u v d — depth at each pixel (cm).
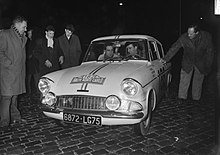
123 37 461
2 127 414
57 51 529
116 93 314
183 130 390
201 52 511
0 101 418
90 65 421
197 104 554
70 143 347
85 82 336
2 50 383
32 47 618
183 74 548
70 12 1992
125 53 440
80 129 404
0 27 646
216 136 248
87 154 311
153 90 370
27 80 689
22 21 390
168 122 432
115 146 334
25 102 607
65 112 332
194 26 489
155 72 399
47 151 322
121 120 312
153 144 338
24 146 339
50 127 418
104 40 470
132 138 361
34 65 622
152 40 477
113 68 372
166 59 514
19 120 457
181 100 587
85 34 2186
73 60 558
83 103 324
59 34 1867
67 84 346
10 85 396
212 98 611
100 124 316
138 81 324
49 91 353
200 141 345
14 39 390
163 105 550
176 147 326
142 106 321
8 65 388
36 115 495
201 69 521
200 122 429
